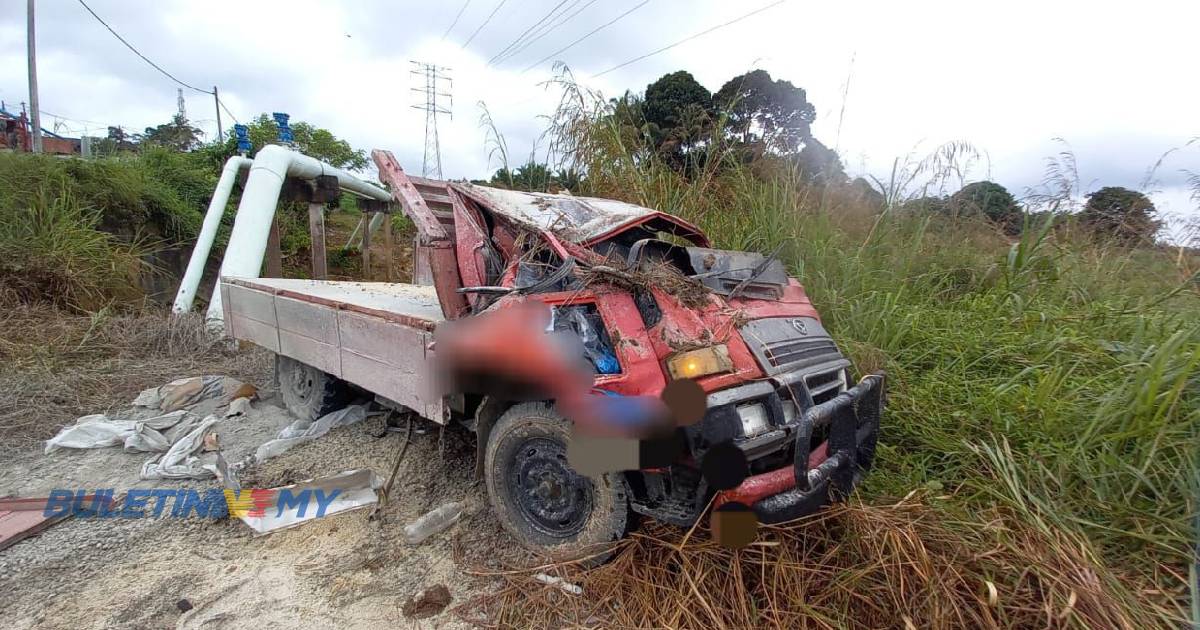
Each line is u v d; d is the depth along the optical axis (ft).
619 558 8.92
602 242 12.01
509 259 12.01
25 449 15.08
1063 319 14.69
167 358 23.27
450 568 9.84
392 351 11.44
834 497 9.12
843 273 17.57
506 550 10.14
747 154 22.07
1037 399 11.41
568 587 8.83
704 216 20.68
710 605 8.05
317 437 14.92
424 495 12.10
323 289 17.72
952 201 20.79
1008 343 14.24
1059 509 9.44
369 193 41.96
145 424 15.83
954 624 7.52
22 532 10.72
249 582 9.56
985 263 18.86
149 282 33.22
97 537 10.87
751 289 11.27
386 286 20.42
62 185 29.78
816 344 10.84
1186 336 10.16
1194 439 9.40
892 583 8.00
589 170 22.57
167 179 40.78
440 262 12.05
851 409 9.18
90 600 9.09
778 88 26.66
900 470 11.30
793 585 8.21
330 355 13.84
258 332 17.58
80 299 26.58
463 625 8.57
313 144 68.39
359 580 9.59
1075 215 19.08
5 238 25.84
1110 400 10.52
